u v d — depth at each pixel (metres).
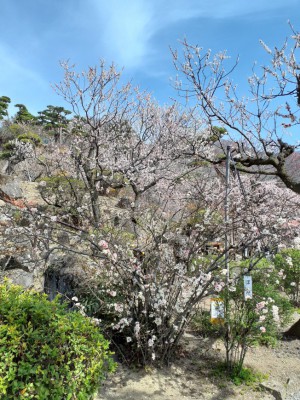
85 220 5.60
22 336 2.40
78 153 8.49
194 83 5.98
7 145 18.86
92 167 7.98
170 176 8.31
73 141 8.92
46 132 22.42
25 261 5.44
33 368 2.33
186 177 7.31
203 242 4.17
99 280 4.33
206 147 8.71
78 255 5.23
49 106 30.23
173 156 8.59
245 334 3.96
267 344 4.92
